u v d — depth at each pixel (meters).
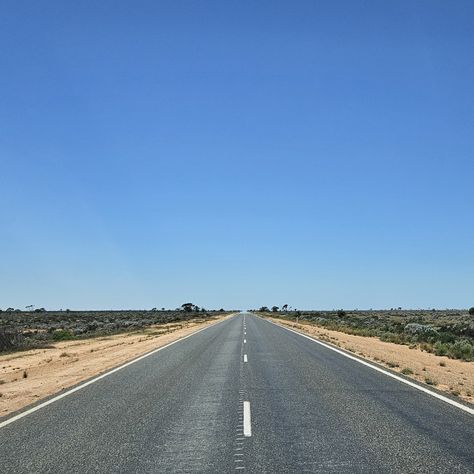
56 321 91.88
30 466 7.90
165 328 63.56
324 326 60.69
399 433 9.66
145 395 14.15
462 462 7.83
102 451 8.66
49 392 15.18
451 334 38.69
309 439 9.27
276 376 17.72
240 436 9.55
